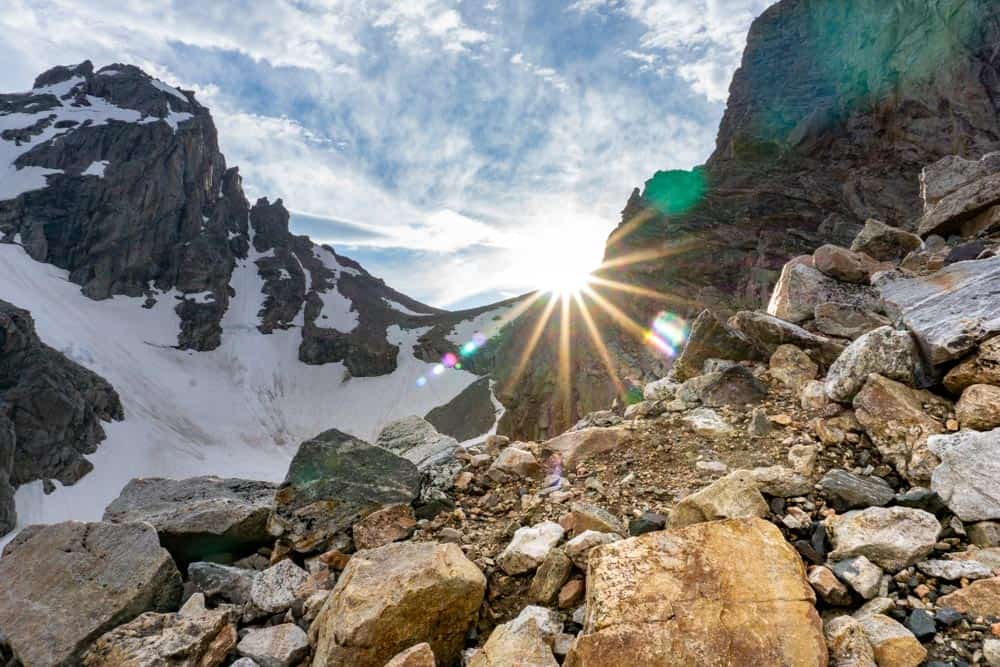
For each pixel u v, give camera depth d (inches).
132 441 5334.6
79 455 4648.1
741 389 363.6
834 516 211.8
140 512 319.9
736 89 2984.7
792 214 2066.9
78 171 7751.0
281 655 197.2
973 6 1839.3
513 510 283.0
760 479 233.6
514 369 3528.5
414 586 190.1
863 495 218.5
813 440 285.1
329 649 179.8
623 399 2197.3
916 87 1968.5
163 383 6776.6
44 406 4562.0
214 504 299.6
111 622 219.0
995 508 188.4
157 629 212.7
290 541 276.2
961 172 573.3
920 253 480.4
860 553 186.9
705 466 277.4
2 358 4699.8
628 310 2487.7
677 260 2313.0
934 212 534.0
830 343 384.5
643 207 2672.2
